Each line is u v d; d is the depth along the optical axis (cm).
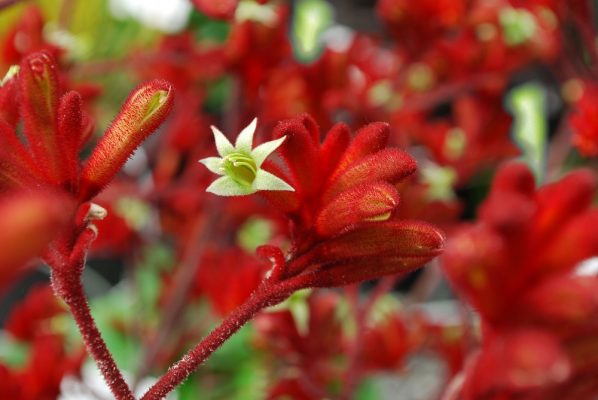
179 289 57
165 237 79
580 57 58
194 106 65
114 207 64
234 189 33
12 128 33
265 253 34
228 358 69
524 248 38
